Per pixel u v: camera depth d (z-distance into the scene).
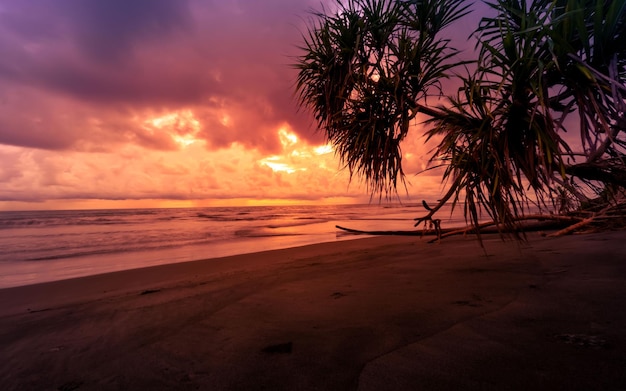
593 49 1.81
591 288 2.75
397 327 2.38
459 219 19.75
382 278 4.25
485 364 1.70
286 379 1.82
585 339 1.84
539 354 1.73
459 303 2.80
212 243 16.20
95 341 2.96
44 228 30.62
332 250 9.99
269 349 2.27
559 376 1.50
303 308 3.23
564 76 1.84
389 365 1.82
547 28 1.67
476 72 2.02
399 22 2.78
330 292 3.79
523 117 1.94
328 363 1.95
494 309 2.55
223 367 2.08
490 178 2.16
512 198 2.05
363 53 2.88
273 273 5.93
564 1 2.09
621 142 1.74
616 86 1.64
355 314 2.83
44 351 2.82
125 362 2.37
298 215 51.84
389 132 2.68
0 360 2.72
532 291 2.90
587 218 6.47
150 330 3.11
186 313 3.59
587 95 1.80
